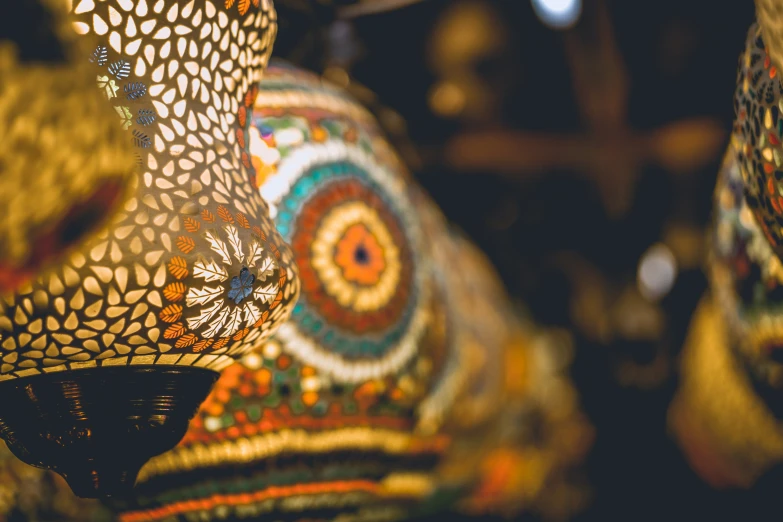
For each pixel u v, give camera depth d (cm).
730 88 145
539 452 125
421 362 86
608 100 148
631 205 147
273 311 64
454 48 140
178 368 62
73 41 56
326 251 79
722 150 142
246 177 66
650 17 150
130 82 62
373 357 81
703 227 144
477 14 141
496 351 108
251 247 63
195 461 77
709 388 114
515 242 142
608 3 144
